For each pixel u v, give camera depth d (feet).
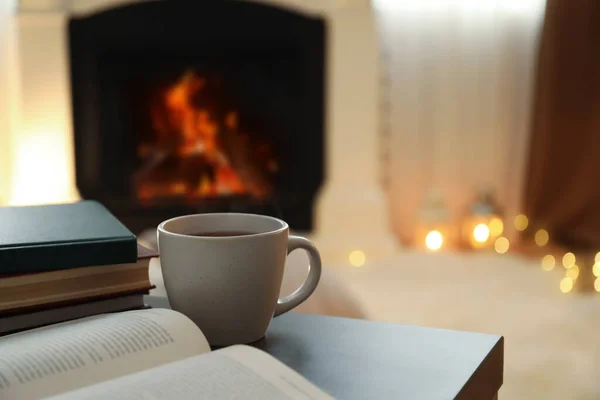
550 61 9.28
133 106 9.32
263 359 1.28
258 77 9.24
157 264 2.79
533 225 9.74
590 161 9.33
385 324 1.69
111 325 1.38
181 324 1.41
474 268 8.47
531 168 9.61
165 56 9.20
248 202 9.27
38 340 1.32
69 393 1.11
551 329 6.09
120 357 1.28
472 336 1.59
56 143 9.16
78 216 1.81
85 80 9.07
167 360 1.31
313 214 9.30
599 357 5.37
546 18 9.16
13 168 10.05
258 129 9.36
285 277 2.69
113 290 1.60
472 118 9.77
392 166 9.90
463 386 1.30
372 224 9.17
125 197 9.39
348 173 9.18
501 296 7.22
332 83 9.03
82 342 1.30
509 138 9.79
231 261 1.48
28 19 8.94
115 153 9.34
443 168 9.86
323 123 9.12
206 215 1.71
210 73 9.29
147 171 9.42
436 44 9.63
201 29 9.02
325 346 1.53
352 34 8.93
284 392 1.17
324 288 3.05
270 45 9.04
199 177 9.46
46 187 9.22
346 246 9.12
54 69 9.04
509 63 9.66
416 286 7.66
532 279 7.93
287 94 9.22
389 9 9.54
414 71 9.68
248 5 8.95
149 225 9.25
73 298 1.54
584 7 9.08
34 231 1.60
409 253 9.32
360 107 9.04
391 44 9.64
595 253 8.95
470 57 9.66
